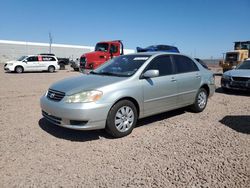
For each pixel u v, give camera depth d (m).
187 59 6.48
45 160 3.74
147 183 3.14
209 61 41.94
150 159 3.80
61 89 4.62
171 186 3.08
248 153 4.04
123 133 4.72
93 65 16.64
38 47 58.91
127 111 4.77
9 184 3.09
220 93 10.40
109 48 17.22
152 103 5.25
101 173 3.38
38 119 5.86
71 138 4.64
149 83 5.14
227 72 10.51
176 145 4.36
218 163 3.69
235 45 22.31
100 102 4.36
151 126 5.45
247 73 9.78
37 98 8.77
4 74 21.22
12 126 5.30
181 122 5.78
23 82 14.25
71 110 4.25
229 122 5.79
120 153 4.01
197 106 6.58
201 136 4.82
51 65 25.11
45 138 4.62
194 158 3.85
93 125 4.34
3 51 54.00
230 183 3.16
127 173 3.38
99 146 4.29
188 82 6.14
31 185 3.08
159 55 5.67
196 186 3.09
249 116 6.36
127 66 5.43
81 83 4.73
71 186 3.06
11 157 3.82
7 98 8.72
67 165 3.60
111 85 4.57
